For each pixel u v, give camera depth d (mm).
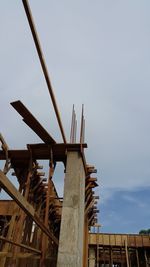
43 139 8109
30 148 8469
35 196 10133
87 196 11008
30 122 7047
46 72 5750
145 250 28156
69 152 8281
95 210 13953
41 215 10992
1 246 8562
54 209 12297
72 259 6441
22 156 8672
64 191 7523
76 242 6660
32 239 9930
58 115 7246
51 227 12984
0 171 2549
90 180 10266
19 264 8227
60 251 6574
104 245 28625
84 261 11430
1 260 7359
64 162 8797
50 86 6215
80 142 8508
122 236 29016
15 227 7945
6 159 8453
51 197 10867
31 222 9289
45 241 7035
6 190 2746
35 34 4781
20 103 6066
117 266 36344
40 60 5410
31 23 4555
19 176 9117
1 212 10188
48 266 8633
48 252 9844
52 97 6574
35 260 9695
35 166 8961
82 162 8516
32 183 9477
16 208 8289
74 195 7422
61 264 6383
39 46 5066
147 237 28547
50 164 8195
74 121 9484
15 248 7207
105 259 31672
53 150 8477
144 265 28703
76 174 7785
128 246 28188
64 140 8211
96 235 29281
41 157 8758
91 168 10047
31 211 3779
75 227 6879
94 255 28250
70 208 7203
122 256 31094
